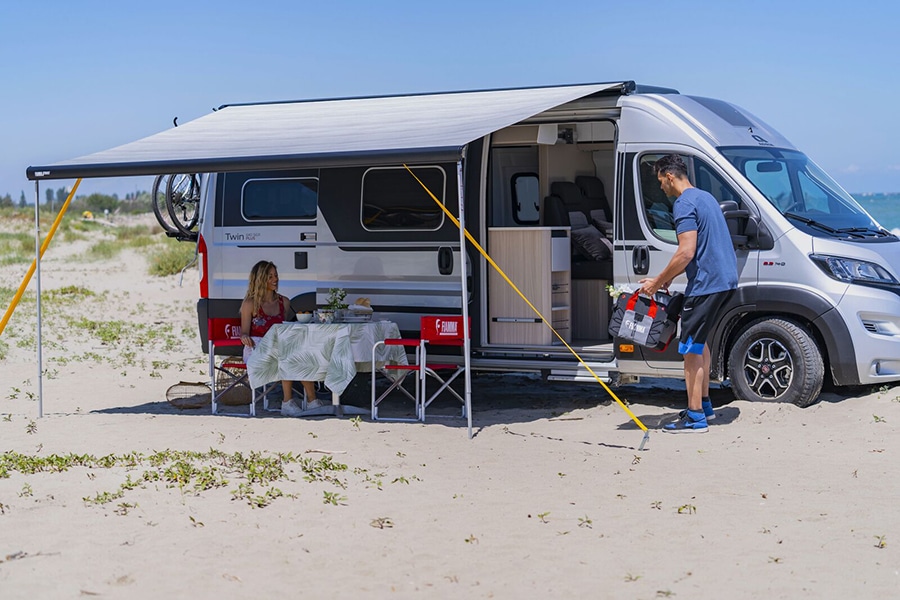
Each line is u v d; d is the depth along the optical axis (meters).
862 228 8.86
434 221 9.49
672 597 4.61
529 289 9.31
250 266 10.19
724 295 7.73
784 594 4.62
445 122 8.34
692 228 7.66
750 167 8.67
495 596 4.64
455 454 7.31
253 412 8.91
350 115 9.65
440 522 5.70
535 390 10.46
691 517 5.77
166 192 10.91
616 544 5.33
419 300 9.58
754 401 8.54
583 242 9.98
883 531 5.48
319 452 7.36
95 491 6.30
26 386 10.86
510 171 10.24
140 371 11.94
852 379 8.22
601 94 9.05
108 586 4.73
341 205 9.82
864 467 6.74
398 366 8.59
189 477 6.55
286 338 8.82
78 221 51.94
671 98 9.02
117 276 26.20
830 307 8.19
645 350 8.83
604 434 7.96
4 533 5.49
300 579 4.84
